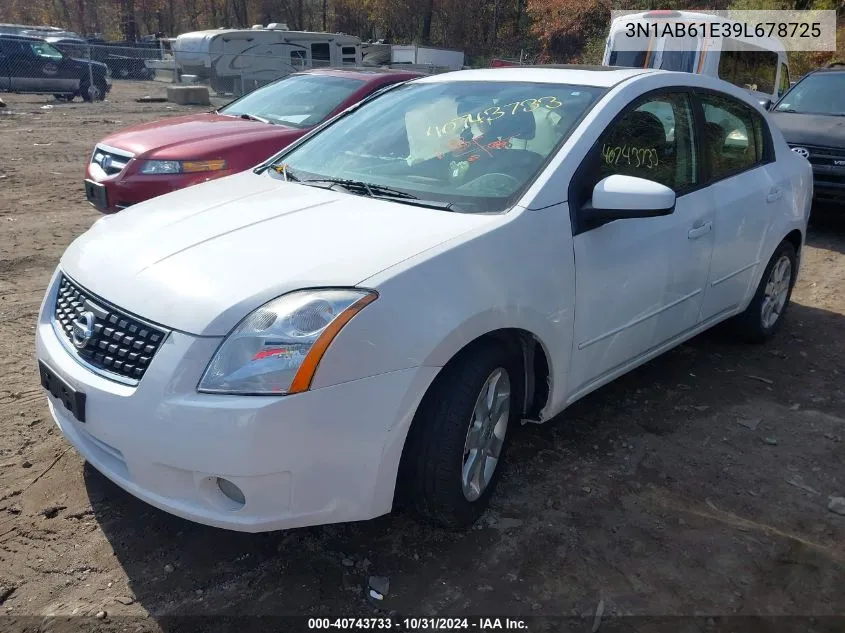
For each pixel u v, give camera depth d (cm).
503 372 283
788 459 346
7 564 258
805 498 316
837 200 752
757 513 304
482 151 326
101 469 255
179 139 607
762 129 456
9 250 618
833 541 288
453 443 257
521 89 360
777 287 479
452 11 4306
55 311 285
